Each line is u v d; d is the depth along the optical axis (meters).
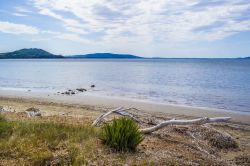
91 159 7.25
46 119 13.08
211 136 11.72
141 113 21.34
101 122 12.83
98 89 41.34
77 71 96.00
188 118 20.31
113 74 80.81
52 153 7.41
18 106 22.28
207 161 8.38
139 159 7.57
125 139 8.30
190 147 10.13
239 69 123.06
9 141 7.94
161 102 29.03
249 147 12.02
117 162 7.18
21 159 6.94
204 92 39.59
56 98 29.92
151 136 11.11
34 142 8.05
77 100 28.69
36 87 42.81
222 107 26.69
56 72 88.19
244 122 19.44
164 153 8.55
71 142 8.53
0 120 10.24
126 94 35.72
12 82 50.78
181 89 43.22
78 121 13.29
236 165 8.93
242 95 36.50
